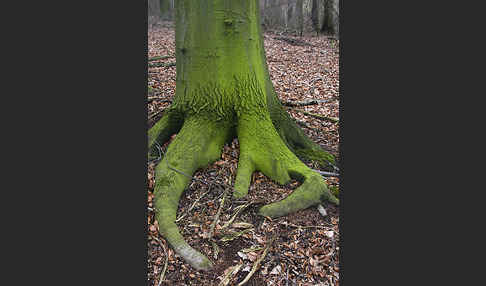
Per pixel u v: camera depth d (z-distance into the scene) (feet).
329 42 38.86
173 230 9.93
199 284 8.87
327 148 16.24
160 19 44.11
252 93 12.90
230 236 10.18
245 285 8.96
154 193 10.96
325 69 29.60
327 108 21.34
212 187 11.74
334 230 10.58
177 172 11.44
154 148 12.85
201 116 12.78
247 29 12.53
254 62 13.01
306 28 43.55
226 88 12.71
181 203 11.09
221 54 12.41
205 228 10.35
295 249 10.00
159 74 23.50
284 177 12.10
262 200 11.38
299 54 34.04
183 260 9.29
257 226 10.56
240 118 12.82
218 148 12.84
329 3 41.09
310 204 11.24
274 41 39.11
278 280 9.18
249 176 11.98
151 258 9.28
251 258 9.62
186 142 12.22
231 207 11.05
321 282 9.22
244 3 12.26
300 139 15.07
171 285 8.73
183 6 12.35
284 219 10.82
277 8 45.47
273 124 14.24
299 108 21.11
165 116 13.65
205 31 12.21
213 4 11.96
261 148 12.55
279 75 27.66
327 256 9.82
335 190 12.08
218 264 9.39
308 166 13.62
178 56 13.14
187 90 13.06
